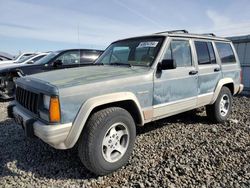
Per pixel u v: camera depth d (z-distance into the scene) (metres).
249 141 4.13
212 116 5.10
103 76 3.14
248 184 2.78
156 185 2.78
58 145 2.72
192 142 4.08
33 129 2.83
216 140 4.15
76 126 2.75
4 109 6.66
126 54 4.20
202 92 4.55
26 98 3.16
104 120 2.90
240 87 5.77
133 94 3.28
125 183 2.84
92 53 8.58
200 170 3.09
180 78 3.99
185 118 5.55
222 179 2.89
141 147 3.86
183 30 4.60
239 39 10.65
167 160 3.38
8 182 2.89
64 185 2.84
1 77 7.71
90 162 2.86
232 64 5.46
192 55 4.34
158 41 3.91
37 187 2.79
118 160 3.10
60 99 2.65
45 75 3.36
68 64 7.94
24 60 10.59
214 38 5.07
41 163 3.38
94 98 2.89
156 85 3.59
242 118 5.73
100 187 2.78
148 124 5.08
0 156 3.60
